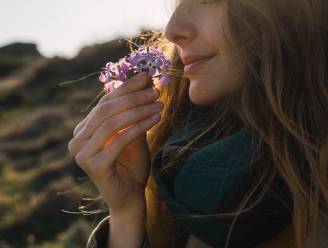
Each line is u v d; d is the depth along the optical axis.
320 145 1.73
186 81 2.19
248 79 1.82
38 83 32.09
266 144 1.78
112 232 2.06
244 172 1.77
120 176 2.04
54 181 18.00
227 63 1.82
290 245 1.76
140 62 1.96
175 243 2.11
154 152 2.21
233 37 1.79
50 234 14.07
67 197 14.85
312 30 1.78
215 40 1.81
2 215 15.28
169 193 1.92
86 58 31.66
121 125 1.92
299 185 1.70
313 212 1.69
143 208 2.05
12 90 31.38
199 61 1.86
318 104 1.77
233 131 1.98
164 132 2.21
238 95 1.89
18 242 14.02
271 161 1.77
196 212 1.83
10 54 44.62
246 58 1.80
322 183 1.69
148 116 1.95
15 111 29.36
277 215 1.75
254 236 1.77
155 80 2.20
